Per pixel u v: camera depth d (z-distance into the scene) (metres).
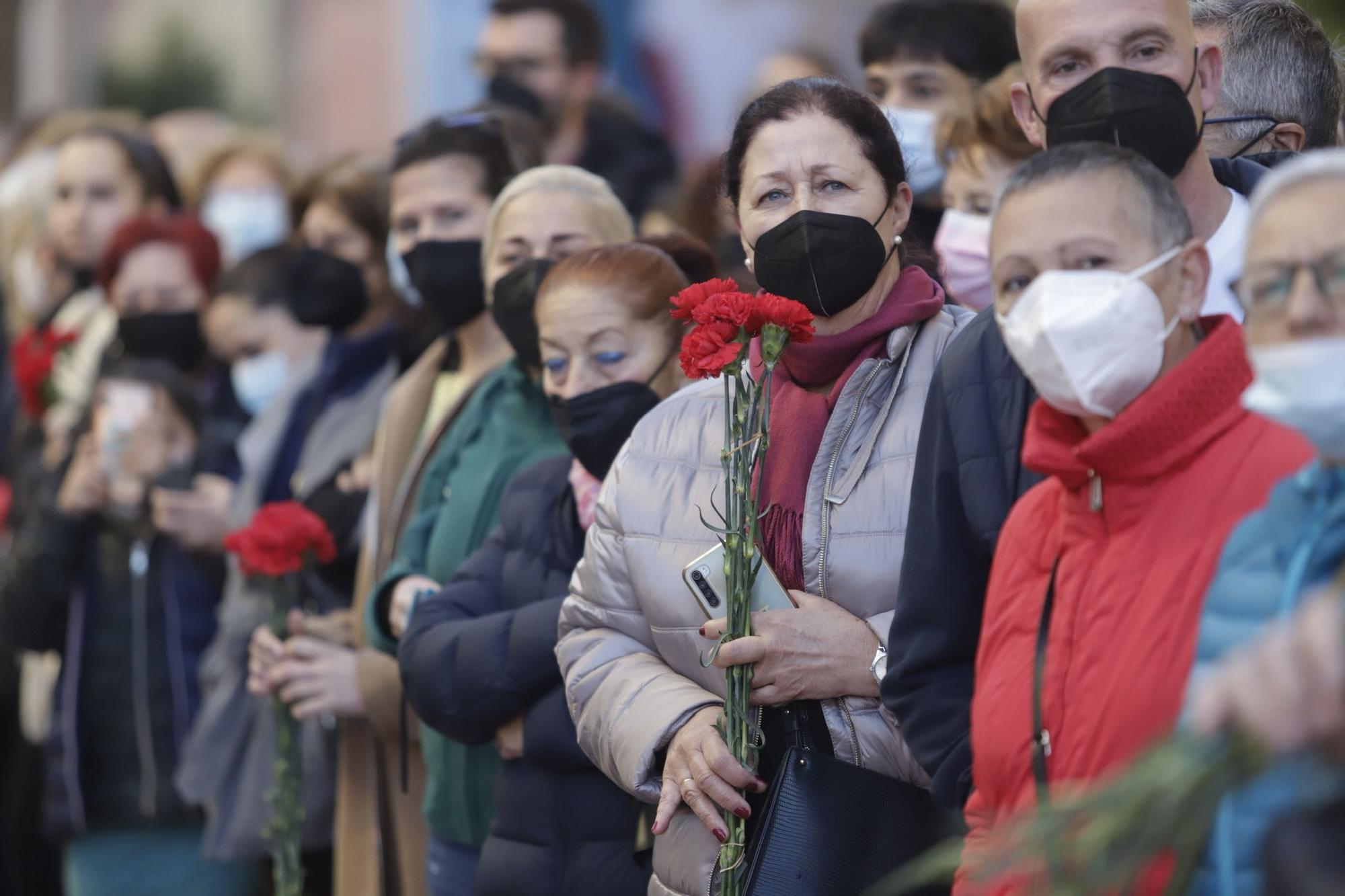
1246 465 6.89
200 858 16.80
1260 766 5.24
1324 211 5.93
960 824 8.56
